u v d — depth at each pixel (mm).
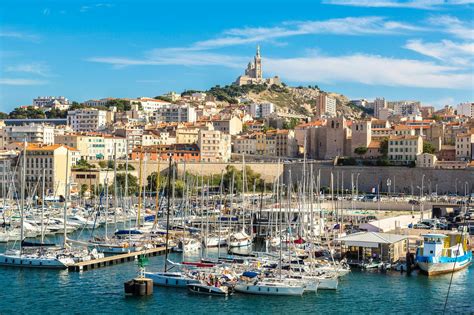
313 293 117188
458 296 116188
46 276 127250
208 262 133625
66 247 142875
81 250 143000
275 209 185375
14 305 108188
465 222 197625
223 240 166375
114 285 121000
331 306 109438
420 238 154875
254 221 192500
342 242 144375
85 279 125250
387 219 193625
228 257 138250
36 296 113500
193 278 119812
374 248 141625
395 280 127875
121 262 141250
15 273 129250
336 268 130125
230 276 120250
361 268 137625
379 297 115250
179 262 141500
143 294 113562
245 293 116250
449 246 142125
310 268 125688
